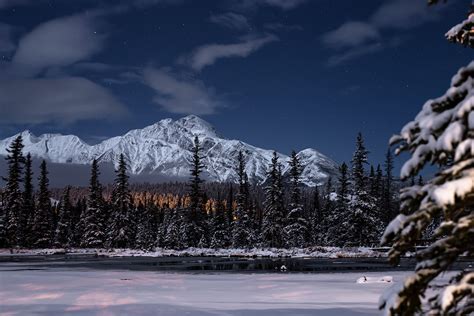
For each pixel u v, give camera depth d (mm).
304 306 13281
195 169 76625
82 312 12648
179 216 85625
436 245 4324
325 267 34000
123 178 76750
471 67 4453
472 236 4270
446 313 4113
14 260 46344
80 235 86312
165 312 12383
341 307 12992
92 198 77625
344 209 72375
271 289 18578
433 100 4562
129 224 76250
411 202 4363
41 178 76500
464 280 4090
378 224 64875
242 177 83688
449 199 3641
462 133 4031
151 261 44156
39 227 74312
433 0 4902
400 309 4176
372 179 73625
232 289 18828
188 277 25375
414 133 4676
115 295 16719
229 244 81438
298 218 72312
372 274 26641
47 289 19047
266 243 72875
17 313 12703
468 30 5020
